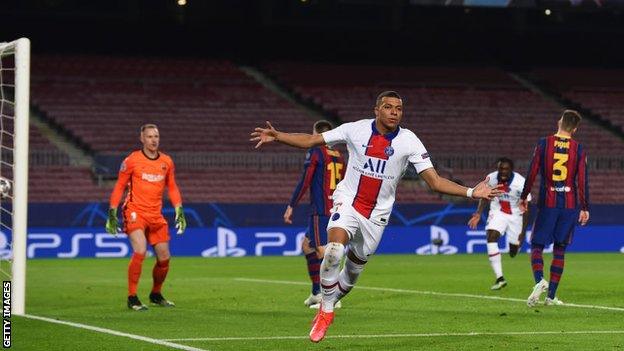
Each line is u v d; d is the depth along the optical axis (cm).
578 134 9462
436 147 9144
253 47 10412
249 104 9369
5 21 9688
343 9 10050
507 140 9369
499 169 4178
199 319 2984
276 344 2416
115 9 9562
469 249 7406
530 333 2633
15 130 3109
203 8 10062
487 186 2253
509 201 4225
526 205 3444
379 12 10169
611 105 10125
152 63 9781
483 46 10875
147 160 3362
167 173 3406
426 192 8281
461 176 8512
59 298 3759
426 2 8456
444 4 8431
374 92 9919
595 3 8581
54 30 9856
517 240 4244
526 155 9206
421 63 10775
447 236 7375
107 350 2298
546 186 3362
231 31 10312
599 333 2634
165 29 10119
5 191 3097
